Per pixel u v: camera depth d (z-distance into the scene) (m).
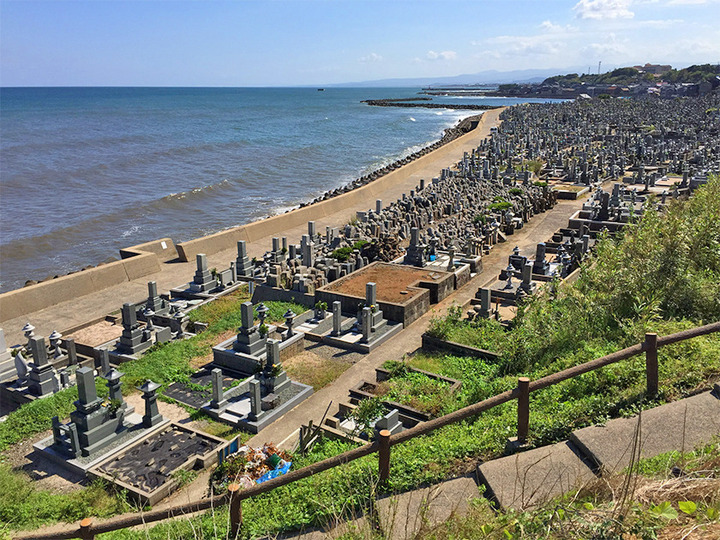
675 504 6.47
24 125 139.38
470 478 8.91
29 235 48.19
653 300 14.37
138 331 25.11
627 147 82.38
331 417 18.58
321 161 91.56
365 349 23.80
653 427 8.72
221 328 26.34
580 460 8.53
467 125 132.50
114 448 17.33
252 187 70.25
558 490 7.89
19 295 30.38
